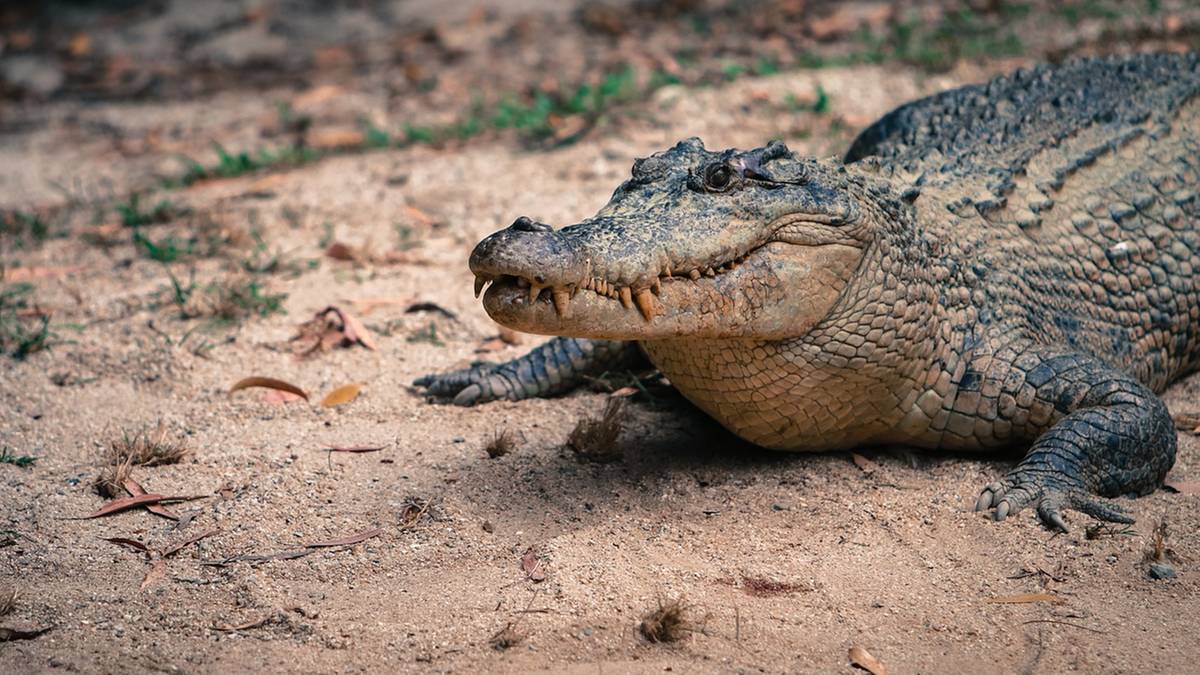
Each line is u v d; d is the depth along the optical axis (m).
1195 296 10.34
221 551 7.74
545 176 15.16
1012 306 9.14
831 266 8.05
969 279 8.94
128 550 7.80
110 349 11.12
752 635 6.62
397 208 14.70
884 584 7.16
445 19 26.50
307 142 17.98
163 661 6.48
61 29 28.11
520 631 6.64
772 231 7.88
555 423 9.66
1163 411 8.62
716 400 8.57
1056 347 9.09
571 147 16.08
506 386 10.18
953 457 8.99
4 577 7.46
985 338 8.88
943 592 7.09
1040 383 8.69
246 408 10.01
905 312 8.38
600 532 7.77
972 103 12.06
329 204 15.06
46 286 12.94
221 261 13.43
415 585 7.22
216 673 6.36
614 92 17.61
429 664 6.41
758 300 7.85
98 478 8.73
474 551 7.60
